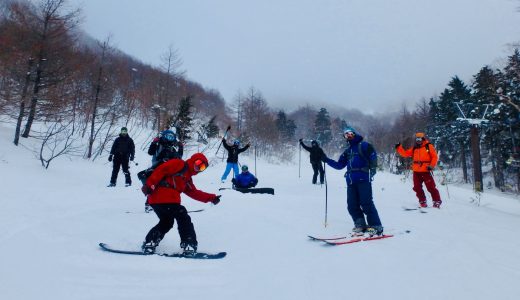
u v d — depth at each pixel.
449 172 36.62
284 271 3.30
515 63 23.31
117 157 9.91
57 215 5.44
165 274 3.23
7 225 4.59
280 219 5.88
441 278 3.06
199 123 30.47
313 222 5.75
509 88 26.69
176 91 31.81
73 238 4.21
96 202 6.99
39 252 3.61
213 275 3.25
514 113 26.70
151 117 28.80
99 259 3.54
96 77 17.12
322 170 13.24
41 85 13.96
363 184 4.93
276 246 4.24
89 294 2.65
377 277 3.08
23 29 13.55
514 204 12.80
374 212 4.84
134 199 7.73
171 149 5.19
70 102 15.34
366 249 4.00
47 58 13.88
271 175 17.62
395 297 2.65
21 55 13.52
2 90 13.50
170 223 4.03
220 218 5.88
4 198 6.23
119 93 23.81
